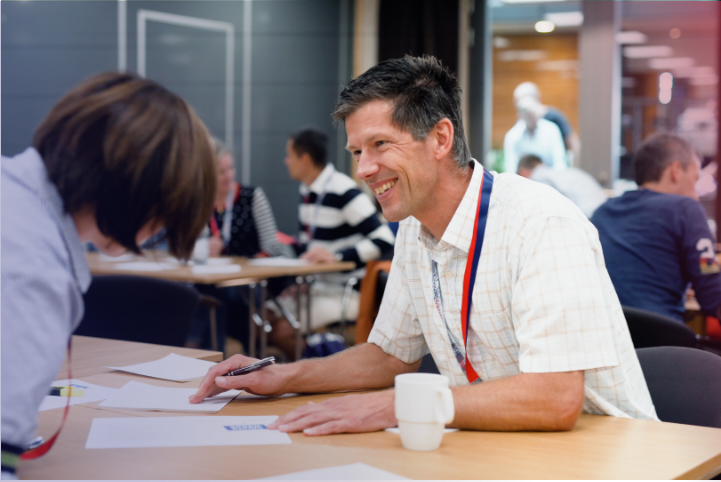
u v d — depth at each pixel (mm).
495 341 1275
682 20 7332
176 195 815
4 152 5996
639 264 2576
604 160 6629
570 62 7605
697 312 2902
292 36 6371
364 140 1200
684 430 1073
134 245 839
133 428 1053
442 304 1315
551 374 1083
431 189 1240
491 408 1055
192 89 6195
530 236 1174
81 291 837
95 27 5988
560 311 1110
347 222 4254
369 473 845
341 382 1362
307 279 4105
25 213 768
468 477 843
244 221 4445
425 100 1194
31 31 5984
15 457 766
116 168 792
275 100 6379
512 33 7809
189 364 1526
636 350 1422
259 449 957
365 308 3082
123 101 810
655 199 2609
